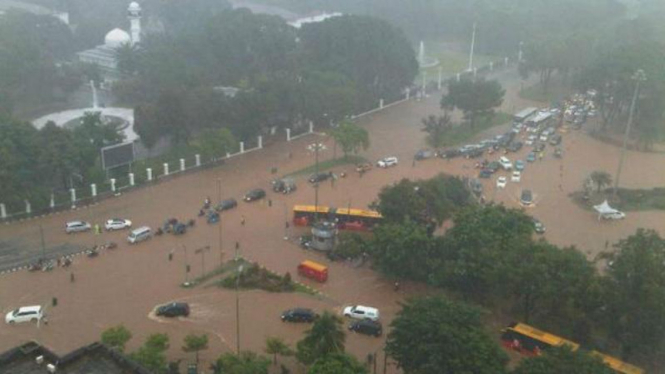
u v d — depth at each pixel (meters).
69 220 173.00
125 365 79.81
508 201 192.38
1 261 150.00
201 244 161.50
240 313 132.38
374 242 144.75
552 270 123.62
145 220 174.00
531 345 120.06
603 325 120.31
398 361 106.50
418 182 167.62
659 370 117.94
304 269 146.75
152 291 139.75
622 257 122.25
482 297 137.25
